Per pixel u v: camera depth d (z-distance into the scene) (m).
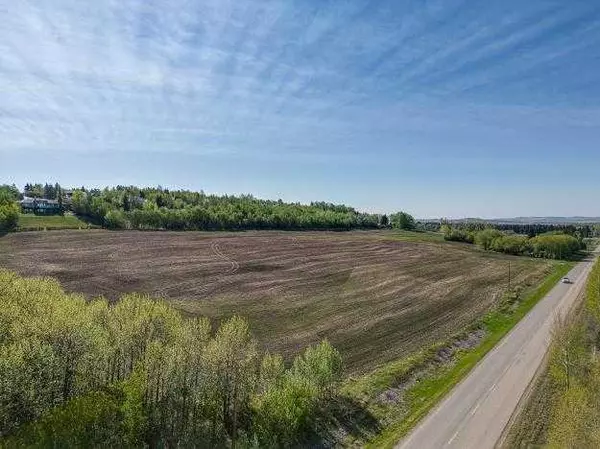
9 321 38.91
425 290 96.00
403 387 49.62
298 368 45.62
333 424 41.16
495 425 42.47
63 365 36.28
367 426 41.72
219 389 39.88
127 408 34.16
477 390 49.66
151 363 37.06
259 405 40.19
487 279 111.38
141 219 162.50
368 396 46.34
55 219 162.62
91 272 93.62
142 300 48.34
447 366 56.44
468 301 88.56
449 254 148.75
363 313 76.81
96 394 34.59
